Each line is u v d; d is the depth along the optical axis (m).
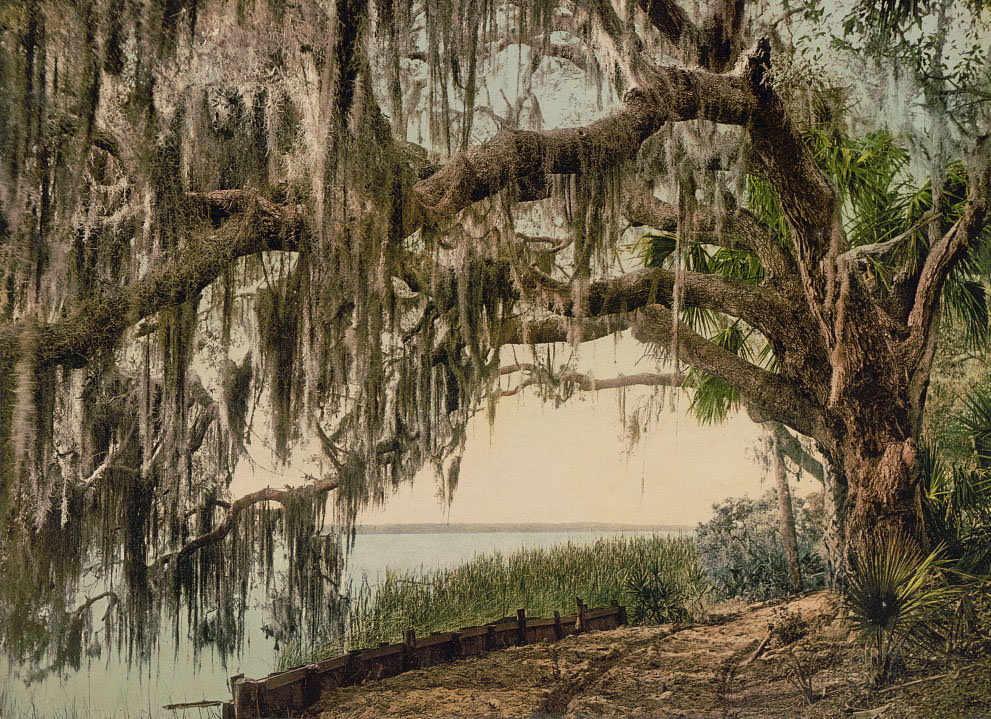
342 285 4.03
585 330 6.15
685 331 6.04
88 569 5.50
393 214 3.89
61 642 4.97
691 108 4.53
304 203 3.88
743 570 7.49
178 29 3.56
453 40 4.14
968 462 6.21
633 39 4.53
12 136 3.42
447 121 4.15
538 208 5.79
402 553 8.04
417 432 5.88
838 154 6.24
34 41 3.46
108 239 3.84
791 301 5.68
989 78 5.36
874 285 5.86
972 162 5.31
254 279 4.74
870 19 5.45
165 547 5.61
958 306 6.56
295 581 6.19
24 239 3.42
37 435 3.47
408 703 5.18
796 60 5.52
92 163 3.97
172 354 4.39
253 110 3.89
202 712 5.34
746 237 5.79
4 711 4.87
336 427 6.26
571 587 7.56
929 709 4.29
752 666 5.28
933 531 5.50
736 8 5.23
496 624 6.61
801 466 7.60
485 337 5.23
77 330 3.49
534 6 4.64
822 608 5.68
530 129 4.68
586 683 5.40
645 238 7.10
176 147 3.61
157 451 5.11
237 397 5.75
